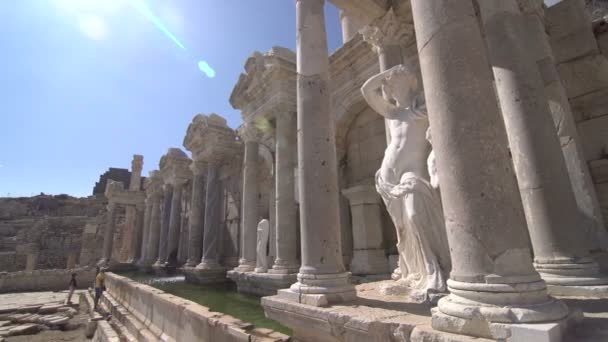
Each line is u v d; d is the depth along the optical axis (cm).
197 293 1386
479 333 271
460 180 312
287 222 1260
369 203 1095
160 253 2844
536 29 673
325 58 611
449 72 335
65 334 1388
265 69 1460
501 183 301
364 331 349
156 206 3225
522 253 289
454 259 312
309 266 500
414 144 533
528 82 546
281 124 1386
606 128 689
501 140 317
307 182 541
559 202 502
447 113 329
